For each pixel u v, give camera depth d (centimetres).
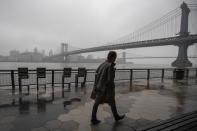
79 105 448
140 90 694
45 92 601
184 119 323
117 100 520
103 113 394
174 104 486
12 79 638
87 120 346
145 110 425
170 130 276
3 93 573
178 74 1118
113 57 321
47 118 352
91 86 744
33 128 303
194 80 1084
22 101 473
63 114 378
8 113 376
